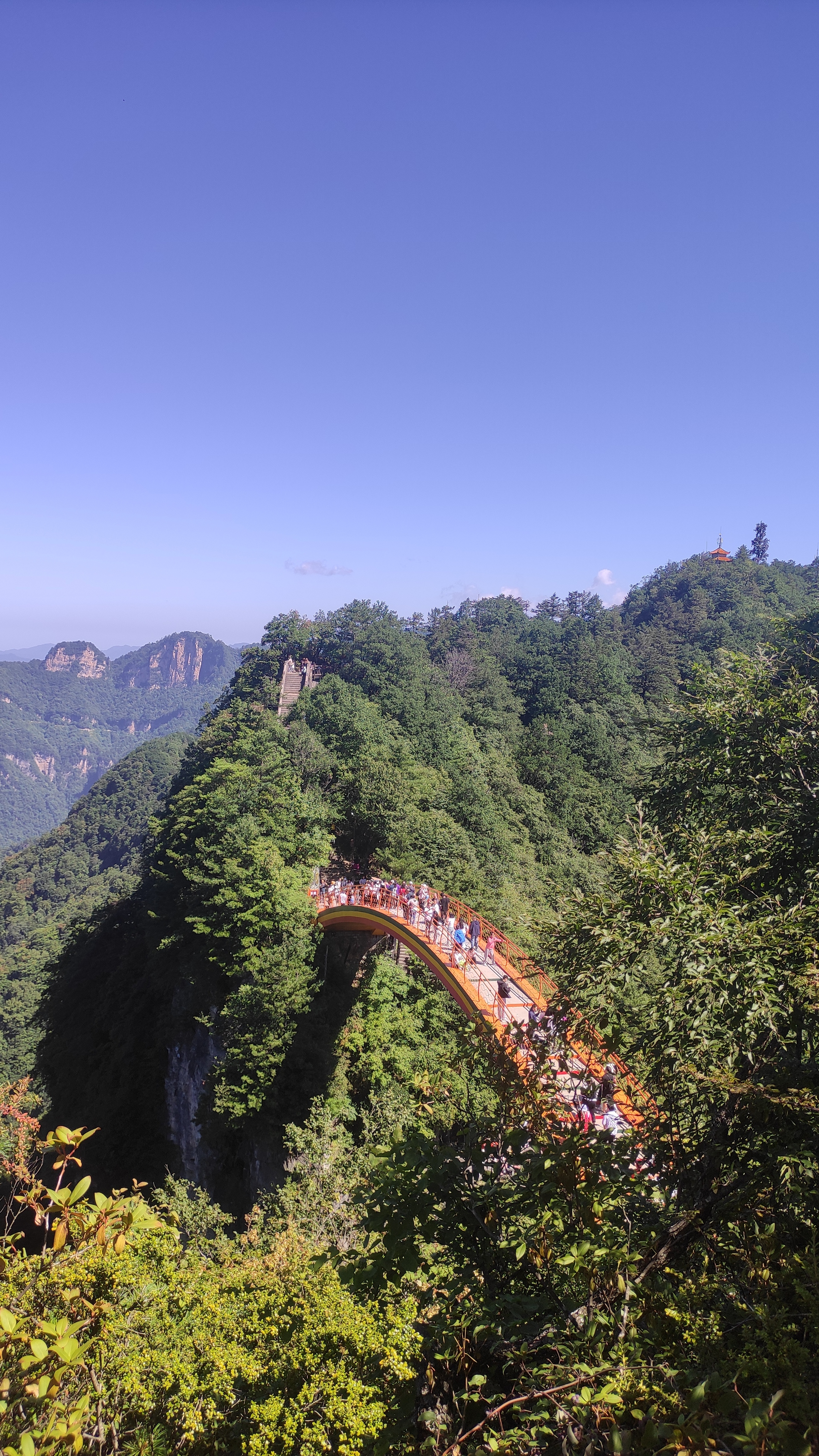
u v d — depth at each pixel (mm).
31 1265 7293
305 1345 9133
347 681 110750
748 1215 7496
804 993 8242
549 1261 7016
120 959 60312
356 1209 14500
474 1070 9445
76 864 195500
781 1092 7457
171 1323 9906
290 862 49719
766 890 11141
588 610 178375
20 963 123062
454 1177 7559
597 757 89062
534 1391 5816
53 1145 6578
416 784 63250
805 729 12008
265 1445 7898
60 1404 6406
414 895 38625
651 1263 7277
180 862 52406
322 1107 33094
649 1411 5008
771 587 155250
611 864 10727
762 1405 4348
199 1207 21922
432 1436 6664
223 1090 37250
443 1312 7238
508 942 27922
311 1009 40500
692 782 13844
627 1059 9406
